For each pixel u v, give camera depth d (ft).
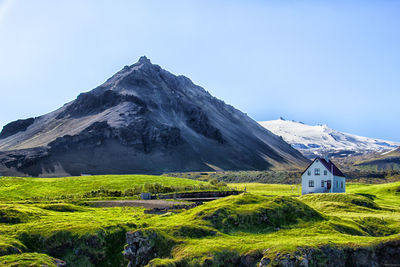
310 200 286.87
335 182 373.20
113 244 182.39
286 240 146.72
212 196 329.72
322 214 192.95
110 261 173.78
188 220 175.73
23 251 164.35
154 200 312.09
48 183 420.77
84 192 368.89
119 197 331.36
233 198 199.82
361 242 139.64
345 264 133.80
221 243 146.10
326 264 131.85
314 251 134.31
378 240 138.72
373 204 266.77
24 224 195.83
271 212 177.58
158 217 208.85
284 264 126.72
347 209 247.91
